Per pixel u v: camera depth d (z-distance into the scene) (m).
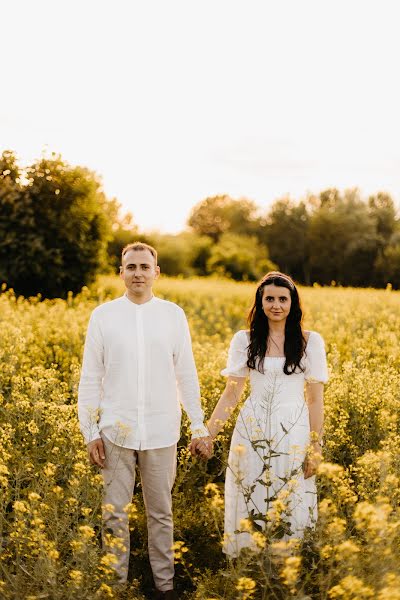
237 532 3.02
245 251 39.91
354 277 52.59
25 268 14.58
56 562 2.95
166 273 35.25
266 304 3.59
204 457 3.61
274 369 3.62
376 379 5.48
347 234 53.97
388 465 3.33
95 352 3.46
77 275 15.20
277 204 62.28
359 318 10.15
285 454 3.40
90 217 15.13
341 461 4.44
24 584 2.93
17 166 14.96
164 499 3.51
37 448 4.25
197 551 3.87
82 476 3.49
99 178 15.77
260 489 3.53
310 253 56.78
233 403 3.79
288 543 2.86
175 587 3.65
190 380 3.61
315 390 3.67
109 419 3.43
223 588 3.19
